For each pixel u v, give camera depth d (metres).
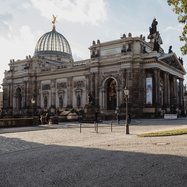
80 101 103.75
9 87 129.50
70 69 106.56
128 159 15.02
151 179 10.81
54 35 146.62
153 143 21.25
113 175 11.65
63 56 141.75
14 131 38.19
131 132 33.59
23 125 51.47
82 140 25.92
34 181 11.08
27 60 122.69
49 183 10.70
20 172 12.77
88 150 18.92
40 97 118.12
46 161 15.34
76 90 105.06
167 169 12.38
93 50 97.50
